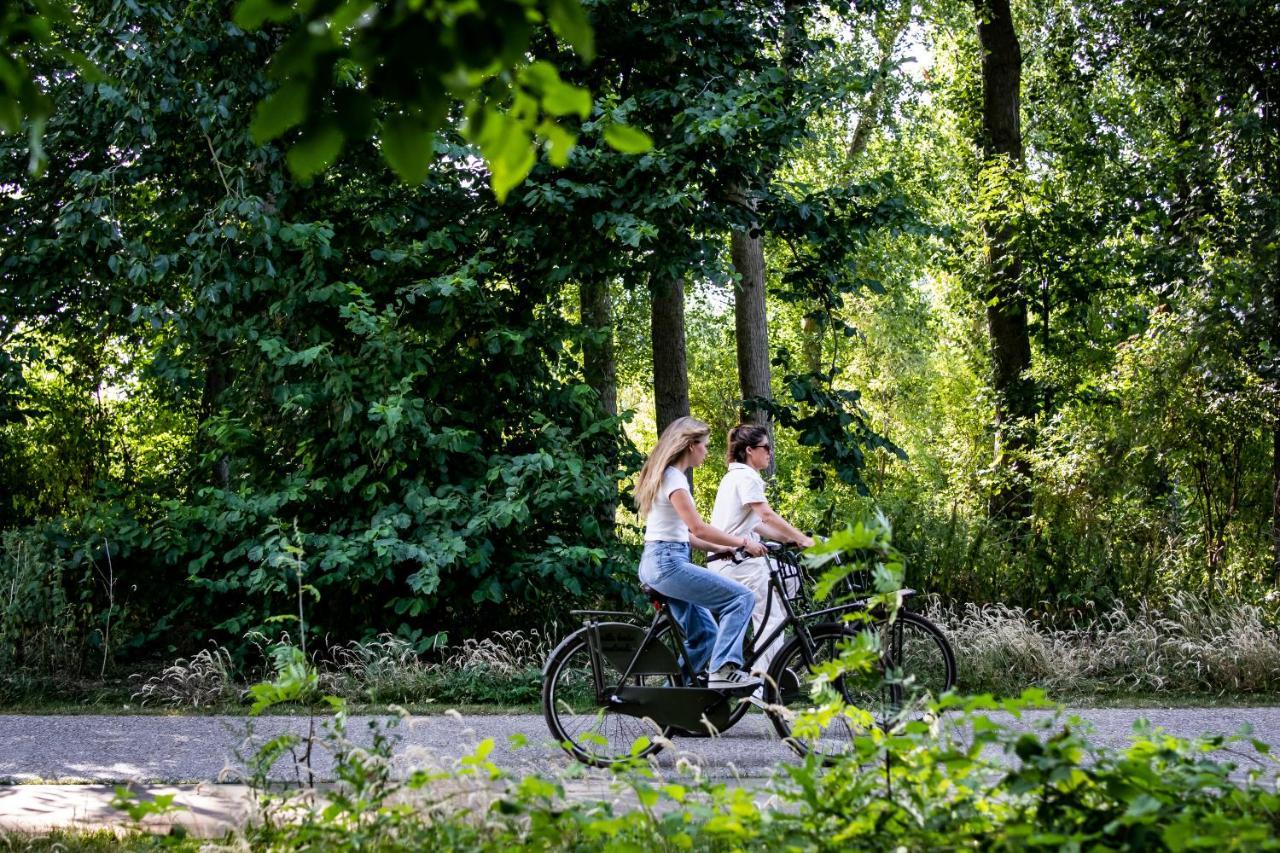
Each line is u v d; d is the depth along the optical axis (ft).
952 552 36.65
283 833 12.18
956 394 100.32
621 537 35.96
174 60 33.22
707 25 38.42
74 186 34.91
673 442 20.83
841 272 42.91
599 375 36.96
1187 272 43.88
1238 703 27.27
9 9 10.62
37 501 42.04
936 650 21.57
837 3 46.88
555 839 10.80
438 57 8.66
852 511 42.22
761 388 52.34
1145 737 11.33
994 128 58.08
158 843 14.85
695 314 81.46
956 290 67.05
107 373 50.03
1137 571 36.50
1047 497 43.06
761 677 20.43
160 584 33.06
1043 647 30.22
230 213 33.73
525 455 32.48
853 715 11.87
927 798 10.85
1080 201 55.77
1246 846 8.56
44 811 17.48
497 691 28.78
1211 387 41.09
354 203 35.76
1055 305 57.72
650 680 20.90
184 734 23.91
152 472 49.78
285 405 32.48
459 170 36.58
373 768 12.60
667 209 34.73
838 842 10.11
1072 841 9.09
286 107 8.66
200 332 35.88
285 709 27.43
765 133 36.17
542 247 35.70
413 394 33.58
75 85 33.71
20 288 35.27
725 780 18.88
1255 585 37.52
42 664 30.63
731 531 22.72
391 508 32.09
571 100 9.36
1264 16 42.47
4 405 38.81
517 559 32.42
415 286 33.50
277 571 31.09
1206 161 44.96
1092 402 50.88
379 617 32.81
